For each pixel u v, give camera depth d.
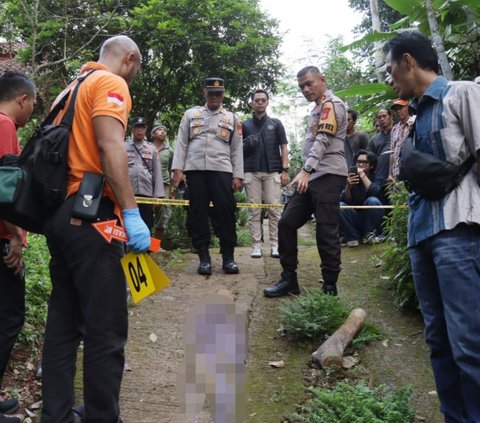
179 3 10.49
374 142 6.82
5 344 2.91
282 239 4.71
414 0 6.38
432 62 2.51
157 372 3.56
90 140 2.33
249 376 3.51
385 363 3.63
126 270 2.38
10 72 3.05
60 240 2.29
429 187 2.38
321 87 4.48
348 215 6.32
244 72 11.37
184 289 5.07
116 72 2.62
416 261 2.61
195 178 5.36
